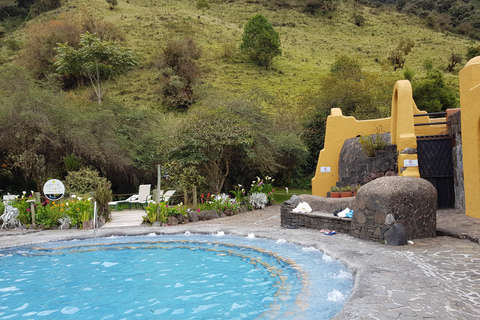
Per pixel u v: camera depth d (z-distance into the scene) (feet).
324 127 89.04
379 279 16.92
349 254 22.48
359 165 48.49
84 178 54.60
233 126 55.72
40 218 39.60
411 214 25.90
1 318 16.07
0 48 193.67
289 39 225.76
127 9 251.19
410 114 40.57
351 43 221.25
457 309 13.07
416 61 181.16
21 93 58.85
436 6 339.77
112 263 25.27
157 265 24.41
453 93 105.70
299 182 87.10
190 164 56.65
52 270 23.90
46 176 62.03
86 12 222.07
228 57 189.67
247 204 52.70
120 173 72.54
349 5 307.17
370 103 95.04
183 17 241.76
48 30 166.09
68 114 61.41
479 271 17.85
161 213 40.32
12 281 21.63
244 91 143.95
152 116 82.02
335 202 34.42
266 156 67.00
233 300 17.40
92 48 99.86
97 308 17.03
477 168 31.12
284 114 101.50
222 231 32.96
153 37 201.57
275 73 170.50
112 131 67.21
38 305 17.67
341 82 95.76
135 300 17.98
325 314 14.58
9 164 65.05
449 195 41.09
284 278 20.10
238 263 24.08
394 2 402.52
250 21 192.24
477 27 288.92
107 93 148.87
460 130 37.58
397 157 43.42
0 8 249.34
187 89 141.08
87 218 39.32
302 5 294.25
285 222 36.24
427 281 16.47
